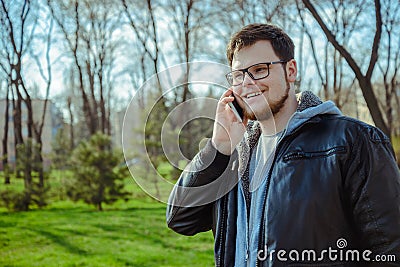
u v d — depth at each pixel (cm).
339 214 126
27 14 1773
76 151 1230
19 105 1894
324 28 799
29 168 1280
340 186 127
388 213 121
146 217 1055
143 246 729
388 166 126
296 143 136
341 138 130
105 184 1196
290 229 129
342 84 2209
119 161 1210
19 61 1809
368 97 790
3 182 1611
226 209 155
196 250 690
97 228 910
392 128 2112
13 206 1230
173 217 162
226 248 151
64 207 1302
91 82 2167
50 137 2920
